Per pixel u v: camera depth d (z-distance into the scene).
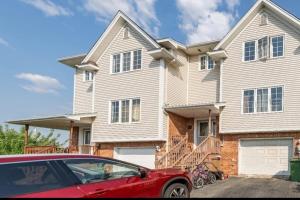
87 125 26.23
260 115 19.91
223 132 20.83
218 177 18.66
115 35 24.34
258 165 19.75
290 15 19.59
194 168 16.98
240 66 21.03
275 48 20.23
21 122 24.73
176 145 20.72
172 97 22.69
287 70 19.56
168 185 7.71
